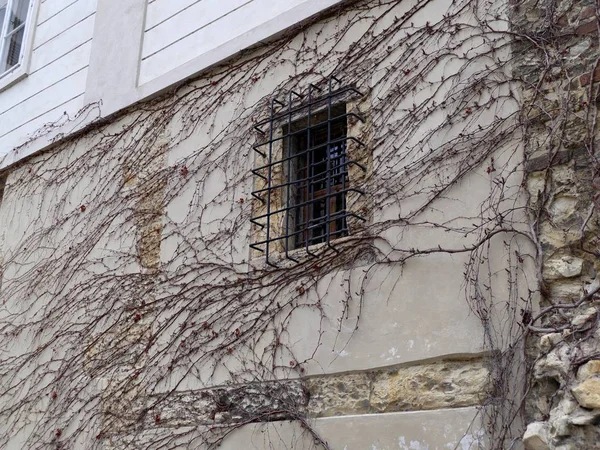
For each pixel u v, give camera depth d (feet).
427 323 12.88
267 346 14.90
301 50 16.69
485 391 11.97
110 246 19.07
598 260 11.54
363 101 15.28
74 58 22.54
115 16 21.79
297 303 14.75
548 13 13.08
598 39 12.47
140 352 17.20
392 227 13.89
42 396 18.79
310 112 16.03
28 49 24.08
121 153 19.89
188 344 16.26
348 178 15.06
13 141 23.22
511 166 12.73
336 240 14.55
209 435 15.06
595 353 10.43
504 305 12.10
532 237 12.06
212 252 16.76
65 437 17.85
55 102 22.48
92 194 20.15
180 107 18.93
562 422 10.22
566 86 12.56
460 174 13.24
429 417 12.28
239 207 16.71
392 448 12.51
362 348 13.55
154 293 17.51
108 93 20.76
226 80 18.11
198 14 19.52
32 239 21.21
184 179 18.07
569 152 12.23
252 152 16.94
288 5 17.42
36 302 20.17
